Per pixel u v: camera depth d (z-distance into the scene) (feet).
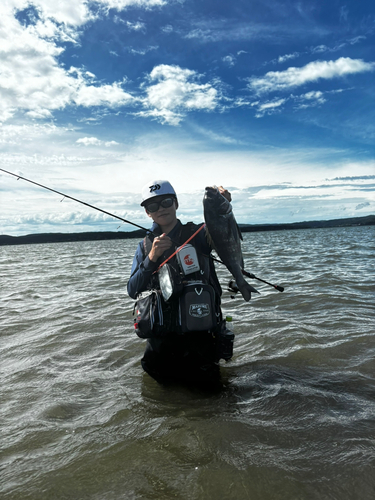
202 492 5.05
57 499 5.10
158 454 6.03
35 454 6.30
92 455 6.13
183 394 8.56
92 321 16.01
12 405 8.42
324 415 7.09
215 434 6.51
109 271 38.19
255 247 76.48
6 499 5.14
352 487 4.95
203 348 9.45
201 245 9.71
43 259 71.87
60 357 11.76
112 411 7.80
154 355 9.78
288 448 5.98
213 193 8.73
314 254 46.75
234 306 17.83
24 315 17.93
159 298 9.29
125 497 5.05
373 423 6.69
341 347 11.15
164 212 9.61
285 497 4.85
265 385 8.82
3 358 11.89
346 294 18.88
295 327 13.42
